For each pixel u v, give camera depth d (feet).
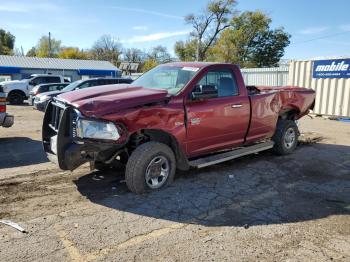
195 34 192.34
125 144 15.56
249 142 21.17
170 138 17.24
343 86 44.88
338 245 11.78
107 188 16.84
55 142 15.53
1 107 28.86
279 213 14.35
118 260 10.62
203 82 17.94
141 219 13.51
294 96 24.04
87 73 148.56
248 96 20.17
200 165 17.72
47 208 14.39
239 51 197.98
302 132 34.35
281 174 19.75
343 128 37.70
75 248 11.26
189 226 13.01
